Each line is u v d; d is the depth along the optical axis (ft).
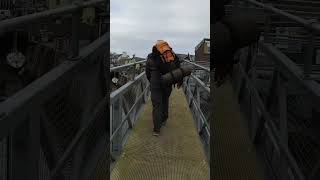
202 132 20.61
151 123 24.94
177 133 22.00
